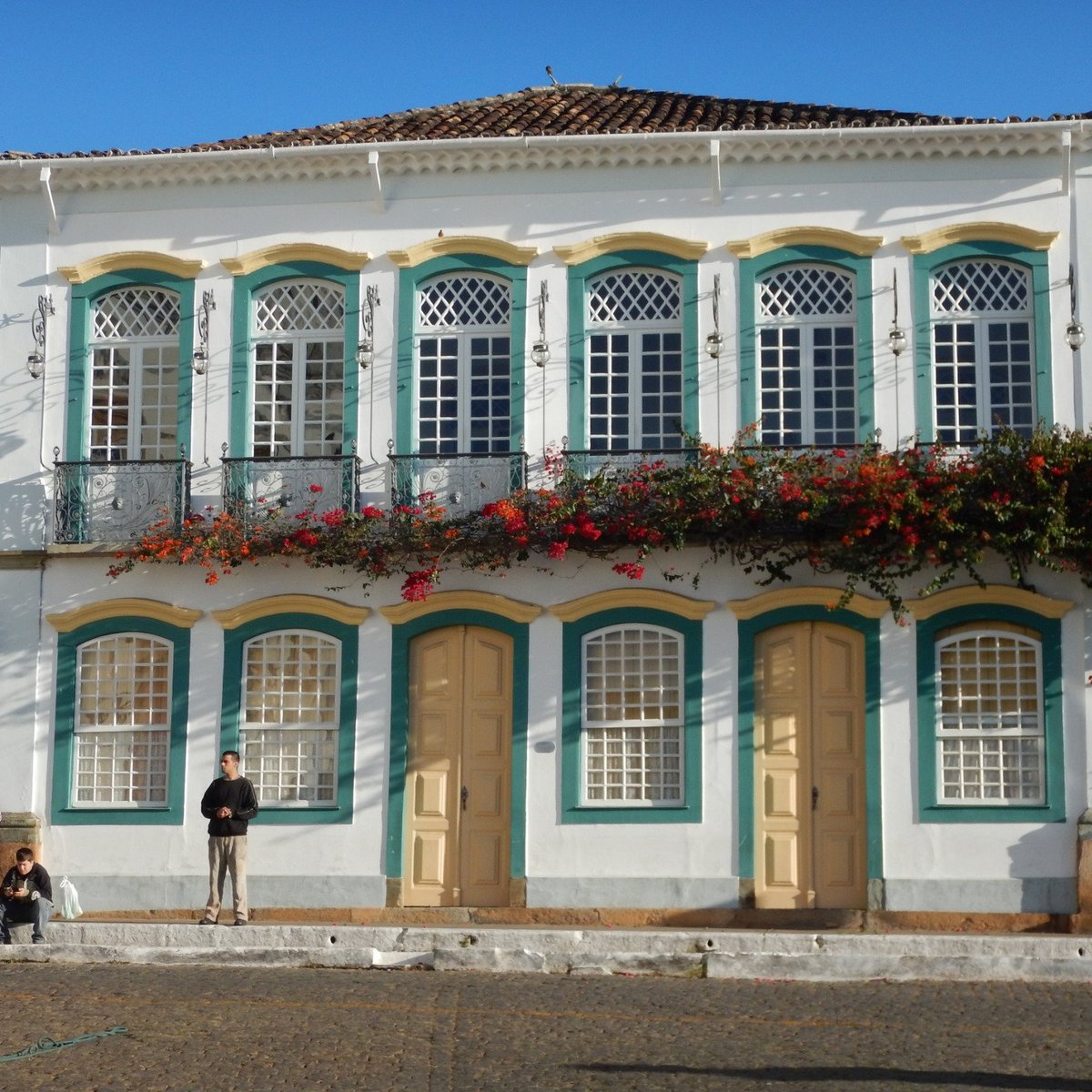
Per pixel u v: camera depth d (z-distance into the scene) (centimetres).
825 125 1936
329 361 1980
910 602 1828
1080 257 1891
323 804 1888
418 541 1864
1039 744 1812
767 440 1906
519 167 1964
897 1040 1182
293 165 1980
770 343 1923
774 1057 1134
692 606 1853
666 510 1822
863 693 1841
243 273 1991
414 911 1853
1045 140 1898
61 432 1984
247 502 1923
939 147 1912
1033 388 1886
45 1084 1073
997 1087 1055
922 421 1884
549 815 1850
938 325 1908
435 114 2148
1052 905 1784
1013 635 1828
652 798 1852
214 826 1708
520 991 1358
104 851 1898
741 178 1939
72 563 1950
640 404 1925
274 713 1908
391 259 1969
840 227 1919
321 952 1483
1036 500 1762
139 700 1928
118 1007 1293
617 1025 1230
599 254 1945
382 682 1895
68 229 2020
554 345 1938
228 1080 1080
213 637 1922
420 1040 1183
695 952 1485
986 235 1903
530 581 1889
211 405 1972
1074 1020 1245
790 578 1848
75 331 2005
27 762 1922
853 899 1820
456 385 1955
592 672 1873
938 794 1816
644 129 1953
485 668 1895
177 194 2014
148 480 1947
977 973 1408
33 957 1523
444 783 1884
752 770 1838
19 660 1941
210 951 1505
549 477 1908
